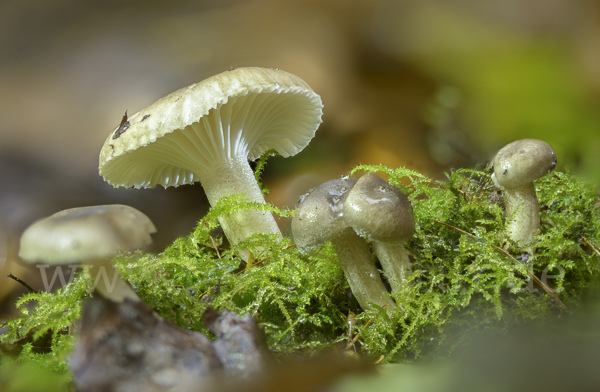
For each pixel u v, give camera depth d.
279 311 0.28
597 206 0.30
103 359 0.24
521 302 0.27
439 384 0.24
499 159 0.28
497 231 0.28
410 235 0.26
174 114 0.28
